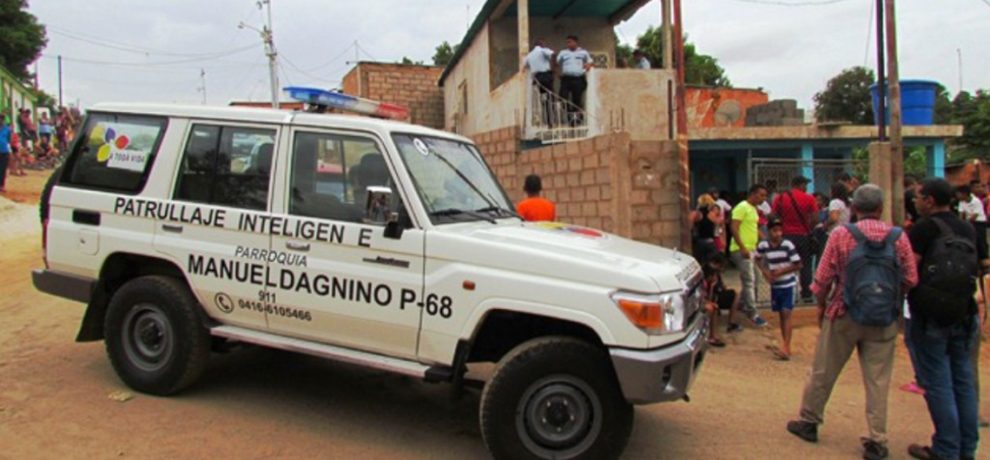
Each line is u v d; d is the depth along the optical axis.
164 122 5.31
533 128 13.33
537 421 4.21
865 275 4.69
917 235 4.80
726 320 8.86
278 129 4.95
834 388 6.45
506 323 4.59
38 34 38.72
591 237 4.96
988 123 25.55
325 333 4.77
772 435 5.25
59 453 4.34
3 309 8.00
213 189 5.08
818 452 4.97
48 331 7.09
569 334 4.38
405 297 4.45
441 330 4.37
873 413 4.85
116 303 5.30
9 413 4.91
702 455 4.84
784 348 7.39
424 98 26.61
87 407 5.06
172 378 5.18
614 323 4.02
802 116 15.34
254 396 5.48
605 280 4.08
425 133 5.15
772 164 10.80
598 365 4.14
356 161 4.74
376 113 5.85
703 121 17.62
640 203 9.53
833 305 4.91
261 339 4.90
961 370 4.87
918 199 4.98
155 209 5.17
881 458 4.85
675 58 9.43
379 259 4.53
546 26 17.45
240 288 4.91
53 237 5.54
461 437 4.91
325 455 4.52
